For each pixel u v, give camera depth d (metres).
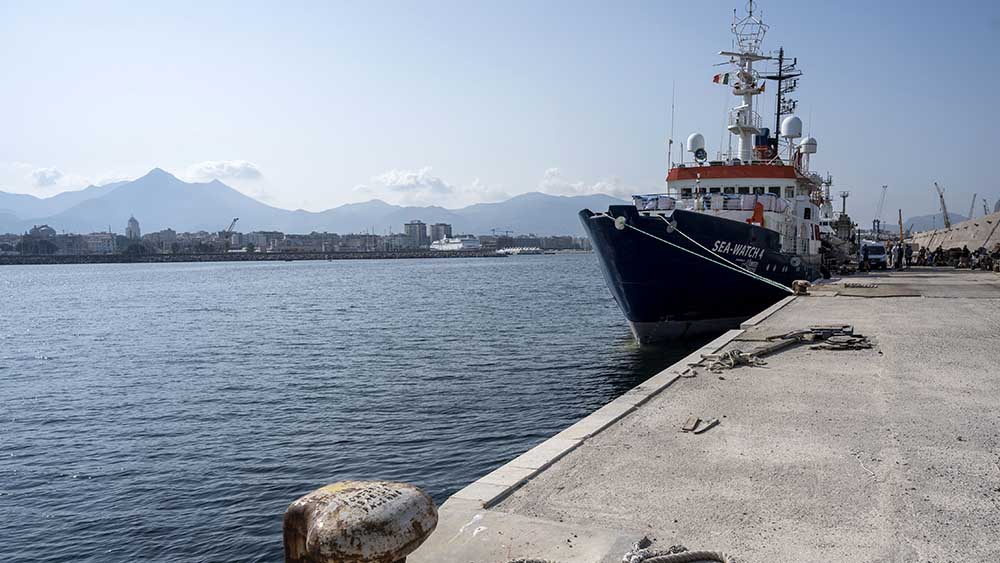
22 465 14.74
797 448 6.70
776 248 24.88
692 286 23.08
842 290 25.39
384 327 37.69
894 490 5.56
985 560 4.34
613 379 21.22
